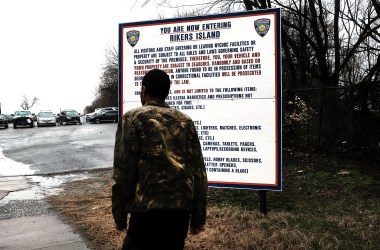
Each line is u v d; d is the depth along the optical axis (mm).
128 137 2641
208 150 5969
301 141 12070
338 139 10648
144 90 2908
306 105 11555
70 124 45344
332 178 7973
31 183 9031
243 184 5762
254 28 5707
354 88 10031
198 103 6031
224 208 5855
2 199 7297
